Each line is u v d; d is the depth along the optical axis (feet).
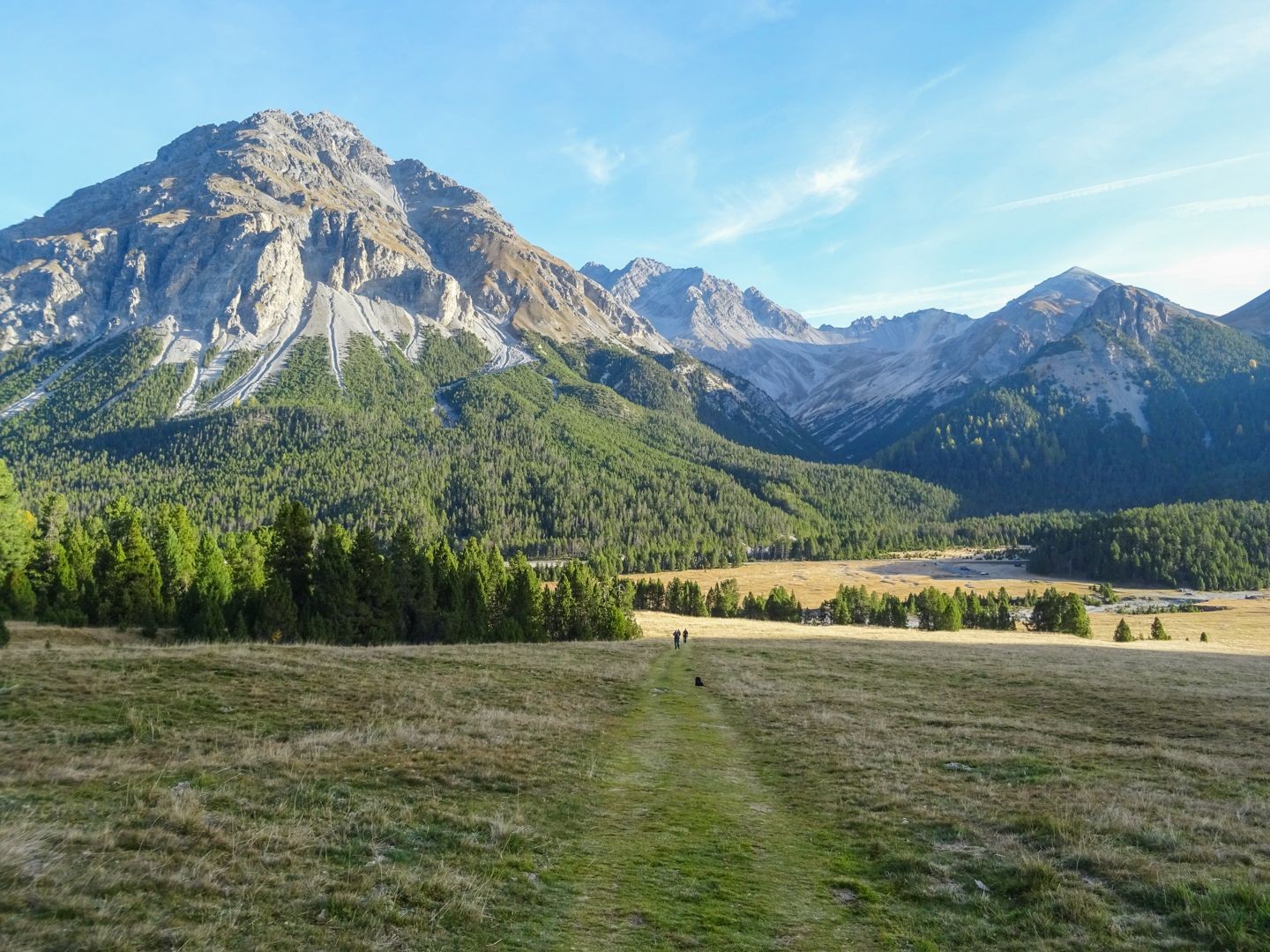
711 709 103.96
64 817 38.81
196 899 31.09
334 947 28.86
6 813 38.40
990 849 45.85
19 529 193.47
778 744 79.15
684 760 70.64
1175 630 423.64
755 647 208.44
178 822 39.19
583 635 262.26
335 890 33.96
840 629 354.33
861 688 124.06
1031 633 393.70
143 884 31.60
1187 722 94.99
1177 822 49.85
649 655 177.37
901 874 42.50
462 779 55.42
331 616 186.80
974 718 96.99
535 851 43.11
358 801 47.34
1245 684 138.92
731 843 47.01
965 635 336.90
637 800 55.31
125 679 78.54
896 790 59.88
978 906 37.76
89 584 189.16
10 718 61.72
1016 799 56.85
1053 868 41.63
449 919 32.96
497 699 93.61
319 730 68.44
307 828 41.04
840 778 63.98
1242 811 53.36
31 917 27.30
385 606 199.82
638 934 33.40
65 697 69.67
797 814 54.70
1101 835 47.26
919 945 33.53
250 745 59.16
